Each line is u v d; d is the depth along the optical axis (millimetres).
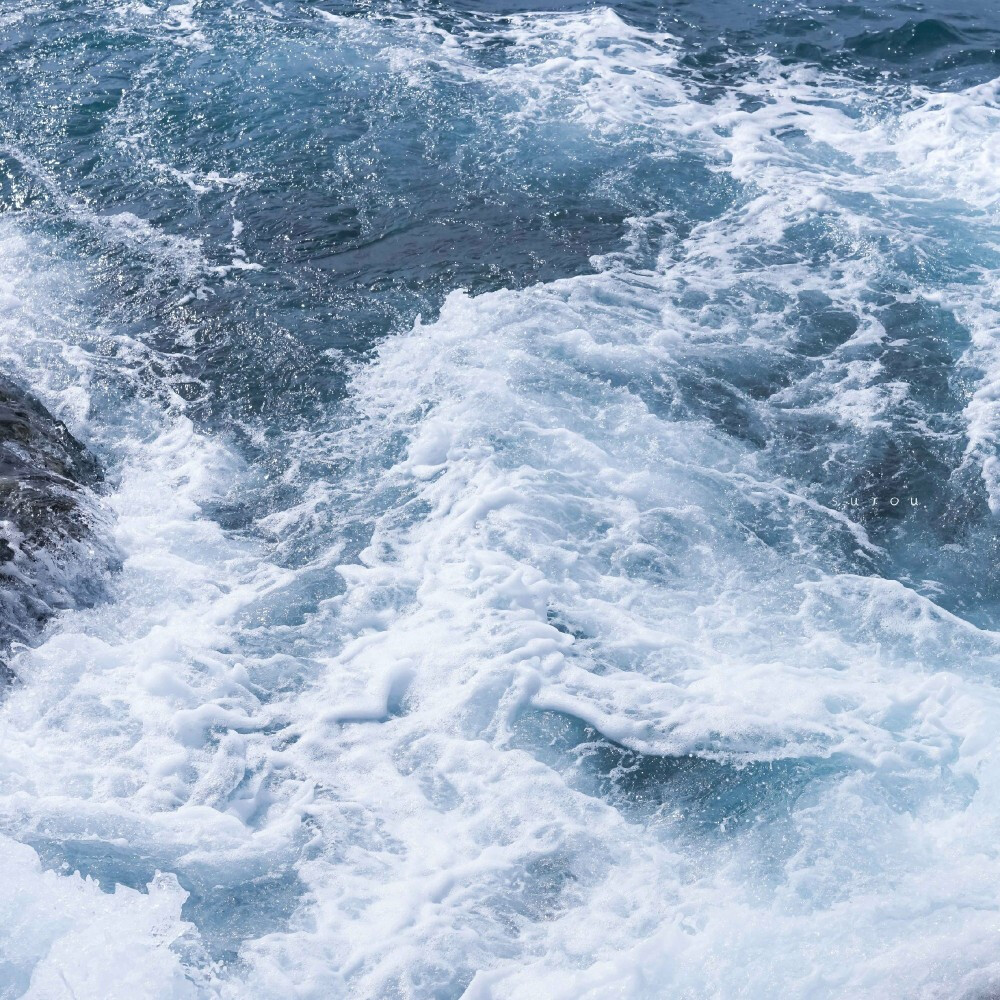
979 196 12836
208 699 7430
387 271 11852
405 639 7895
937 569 8617
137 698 7379
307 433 9867
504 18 17188
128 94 14883
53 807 6590
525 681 7461
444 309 11250
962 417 9922
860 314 11148
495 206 12875
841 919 5996
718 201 12969
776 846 6488
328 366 10594
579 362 10430
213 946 5965
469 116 14438
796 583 8391
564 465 9297
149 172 13477
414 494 9148
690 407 10000
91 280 11781
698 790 6840
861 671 7621
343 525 8906
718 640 7883
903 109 14664
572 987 5727
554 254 12070
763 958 5812
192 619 8047
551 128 14234
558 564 8391
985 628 8117
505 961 5914
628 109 14633
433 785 6926
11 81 15125
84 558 8172
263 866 6410
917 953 5715
